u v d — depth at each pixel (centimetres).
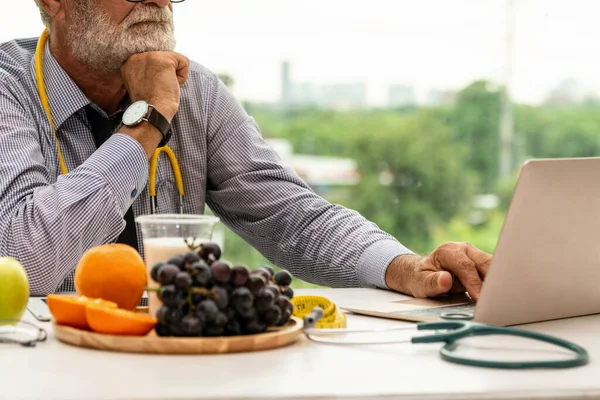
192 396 77
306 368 89
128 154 158
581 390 82
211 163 202
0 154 164
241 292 95
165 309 95
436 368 89
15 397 77
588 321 119
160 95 170
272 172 197
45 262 147
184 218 108
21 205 152
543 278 111
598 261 116
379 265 153
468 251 140
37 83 184
